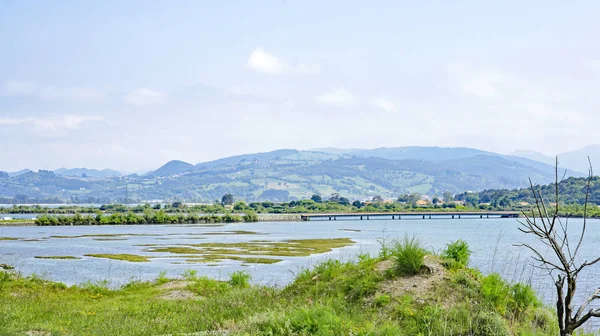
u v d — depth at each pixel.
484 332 15.91
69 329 17.38
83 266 51.81
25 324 17.28
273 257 59.53
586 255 46.69
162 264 53.38
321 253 63.94
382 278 20.12
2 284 28.03
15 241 87.31
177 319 18.86
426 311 16.84
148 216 170.38
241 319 18.14
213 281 31.17
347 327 15.83
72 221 157.62
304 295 20.98
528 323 17.45
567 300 9.08
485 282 18.95
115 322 18.48
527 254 43.72
